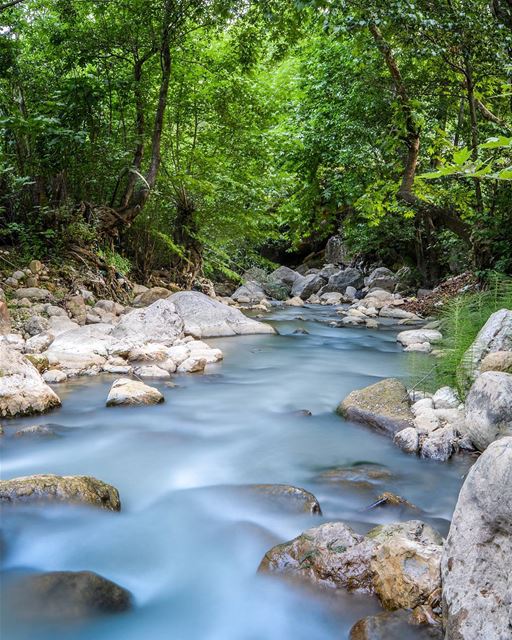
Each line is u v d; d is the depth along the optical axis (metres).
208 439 4.43
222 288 17.77
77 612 2.29
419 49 8.95
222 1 10.48
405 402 4.84
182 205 13.95
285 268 21.77
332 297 18.05
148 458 4.02
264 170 14.84
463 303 6.39
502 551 1.93
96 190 11.83
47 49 11.68
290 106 15.51
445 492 3.46
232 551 2.81
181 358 7.05
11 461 3.88
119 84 11.43
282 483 3.58
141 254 13.20
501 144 1.68
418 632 2.03
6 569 2.60
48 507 2.97
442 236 14.63
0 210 9.76
